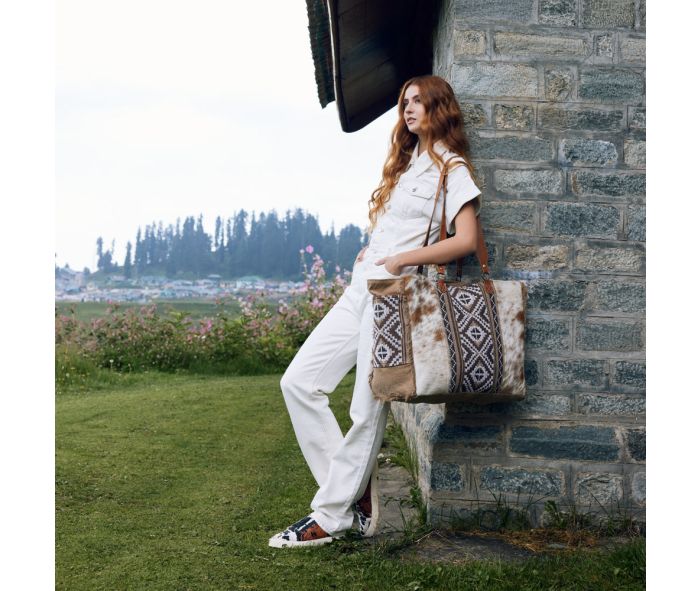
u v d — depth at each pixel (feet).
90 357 30.50
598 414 10.79
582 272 10.80
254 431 17.90
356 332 10.38
